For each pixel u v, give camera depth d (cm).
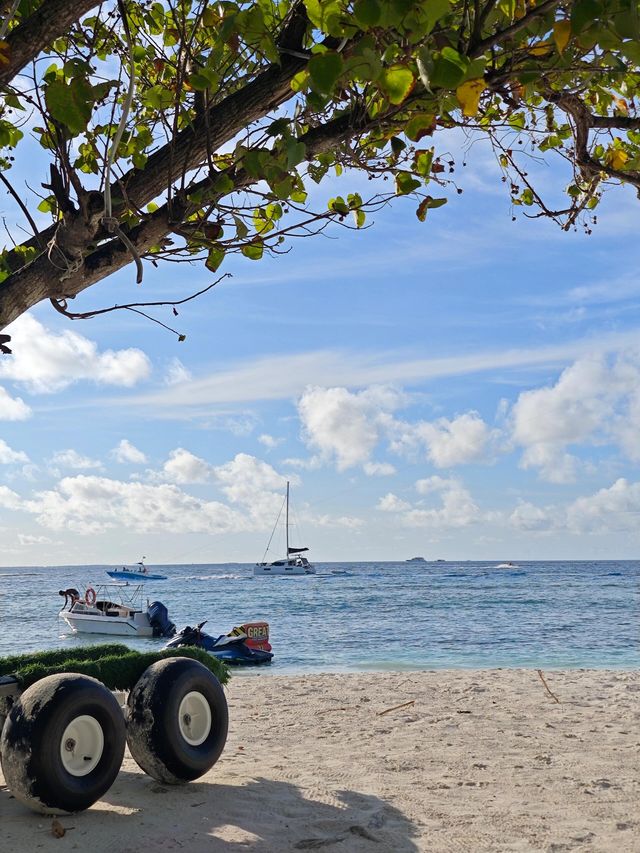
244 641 1848
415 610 4300
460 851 451
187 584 11581
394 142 380
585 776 638
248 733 838
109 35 413
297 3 351
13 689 526
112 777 492
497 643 2367
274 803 530
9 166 445
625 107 443
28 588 12669
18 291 365
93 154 401
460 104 301
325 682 1285
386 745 767
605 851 456
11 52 324
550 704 1031
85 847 427
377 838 468
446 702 1055
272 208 429
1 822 469
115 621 2948
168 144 374
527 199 460
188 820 483
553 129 449
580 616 3644
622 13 273
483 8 314
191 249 401
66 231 362
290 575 13638
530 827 499
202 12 354
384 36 298
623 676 1361
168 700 538
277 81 357
